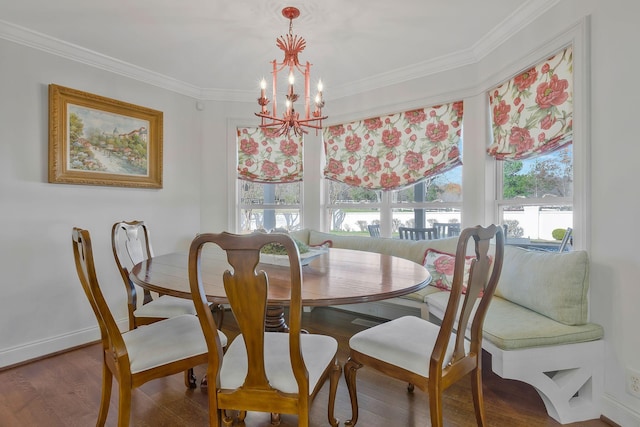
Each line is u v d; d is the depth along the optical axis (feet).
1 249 7.80
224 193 12.31
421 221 11.08
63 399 6.45
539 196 8.15
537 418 5.82
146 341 5.10
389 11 7.41
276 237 3.56
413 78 10.57
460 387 6.83
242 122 12.44
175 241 11.33
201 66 10.17
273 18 7.61
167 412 5.99
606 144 5.79
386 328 5.55
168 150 11.14
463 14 7.56
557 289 6.05
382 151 11.39
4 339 7.84
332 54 9.47
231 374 4.22
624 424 5.49
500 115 8.76
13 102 7.93
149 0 6.92
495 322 6.11
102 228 9.54
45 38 8.27
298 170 12.82
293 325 3.77
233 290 3.76
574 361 5.74
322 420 5.76
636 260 5.35
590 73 6.07
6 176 7.85
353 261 7.11
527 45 7.66
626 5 5.46
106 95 9.59
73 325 8.92
